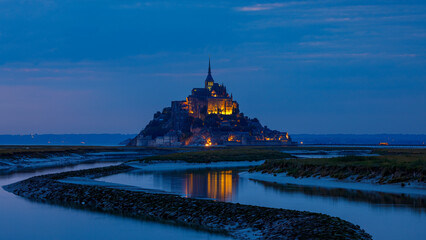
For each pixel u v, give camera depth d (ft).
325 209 161.48
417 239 116.98
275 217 130.11
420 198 186.91
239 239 118.01
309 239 105.19
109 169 373.20
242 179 290.56
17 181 273.75
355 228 118.01
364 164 267.18
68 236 129.18
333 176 261.03
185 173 357.20
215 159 544.62
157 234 128.16
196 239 121.49
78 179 271.08
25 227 140.67
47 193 205.16
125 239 124.67
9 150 599.57
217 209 148.05
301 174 281.33
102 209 169.07
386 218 144.66
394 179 230.07
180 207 157.38
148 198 175.63
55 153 647.15
